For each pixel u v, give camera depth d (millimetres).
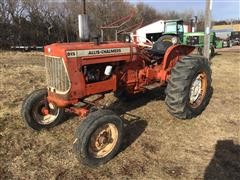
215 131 5305
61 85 4359
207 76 5832
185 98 5262
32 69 10766
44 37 26266
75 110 4578
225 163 4309
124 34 6020
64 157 4348
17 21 25469
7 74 9547
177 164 4250
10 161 4223
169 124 5500
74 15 26875
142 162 4273
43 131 5105
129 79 5383
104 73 4785
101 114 4082
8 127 5219
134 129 5250
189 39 19438
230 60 14523
